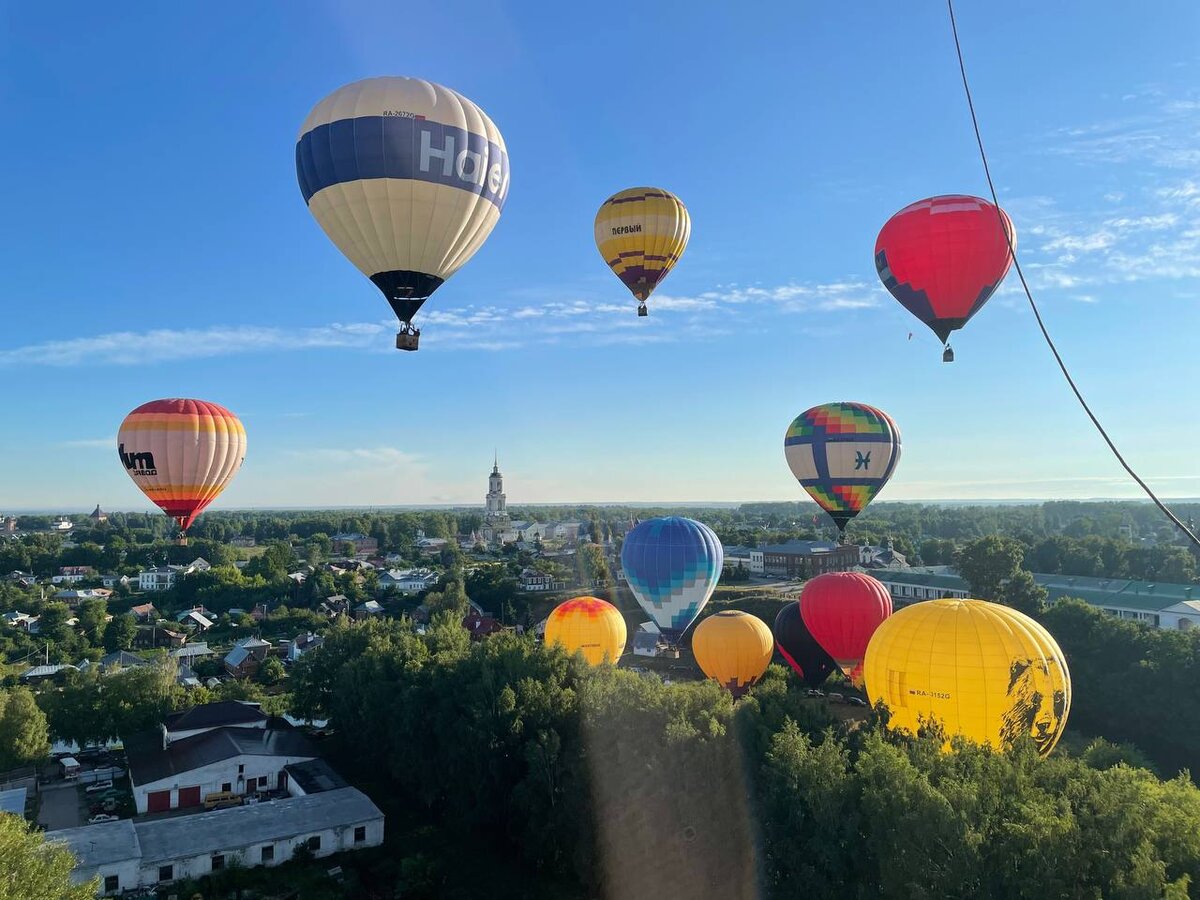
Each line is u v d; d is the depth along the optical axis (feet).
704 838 99.19
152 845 118.73
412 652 169.07
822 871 84.33
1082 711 170.40
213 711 173.47
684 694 113.09
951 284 131.34
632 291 167.12
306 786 145.79
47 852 86.69
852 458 164.04
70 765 161.89
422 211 105.81
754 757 99.25
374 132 102.27
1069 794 77.20
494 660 140.97
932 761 83.51
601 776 109.40
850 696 184.24
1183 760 155.84
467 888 114.01
